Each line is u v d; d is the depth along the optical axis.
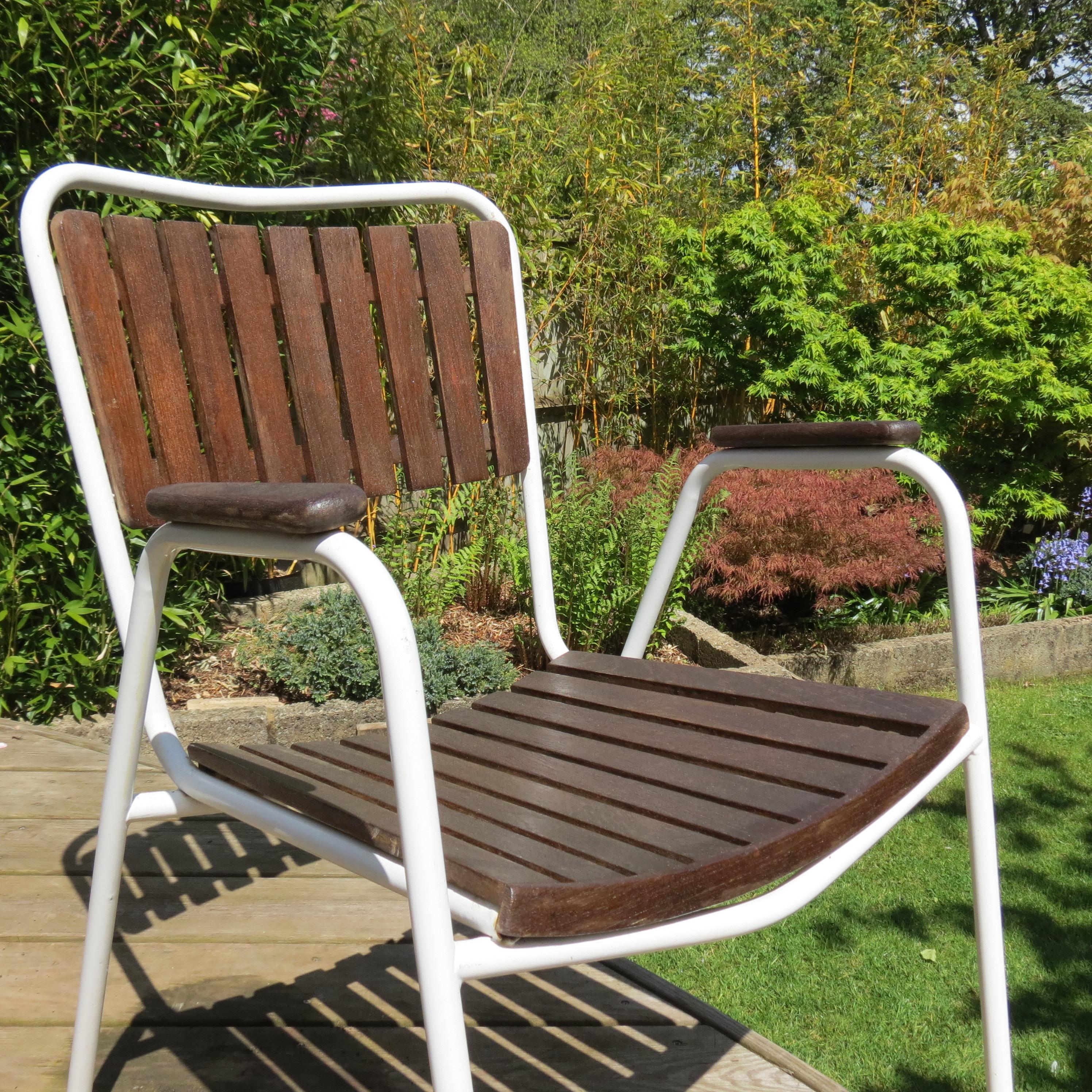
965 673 0.92
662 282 4.70
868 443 0.97
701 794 0.77
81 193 2.36
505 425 1.19
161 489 0.68
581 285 4.41
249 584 3.44
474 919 0.60
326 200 1.09
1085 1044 1.53
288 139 3.03
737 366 4.63
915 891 2.00
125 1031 1.11
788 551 3.26
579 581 3.03
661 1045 1.11
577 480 3.49
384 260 1.12
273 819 0.78
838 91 9.28
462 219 3.48
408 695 0.58
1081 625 3.47
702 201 4.94
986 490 4.18
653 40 5.20
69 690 2.46
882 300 4.73
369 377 1.11
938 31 7.92
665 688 1.06
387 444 1.12
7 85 2.22
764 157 6.39
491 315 1.19
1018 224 5.16
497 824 0.74
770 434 1.03
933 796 2.42
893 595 3.80
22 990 1.17
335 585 3.28
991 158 6.36
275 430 1.04
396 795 0.68
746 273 4.44
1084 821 2.30
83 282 0.89
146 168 2.48
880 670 3.28
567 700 1.05
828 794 0.75
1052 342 4.14
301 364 1.06
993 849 0.91
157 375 0.94
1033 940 1.82
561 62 7.71
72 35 2.33
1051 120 11.77
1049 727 2.92
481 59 3.90
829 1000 1.65
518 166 3.89
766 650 3.42
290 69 2.84
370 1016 1.14
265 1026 1.12
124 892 1.41
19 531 2.35
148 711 0.91
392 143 3.44
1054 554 4.00
